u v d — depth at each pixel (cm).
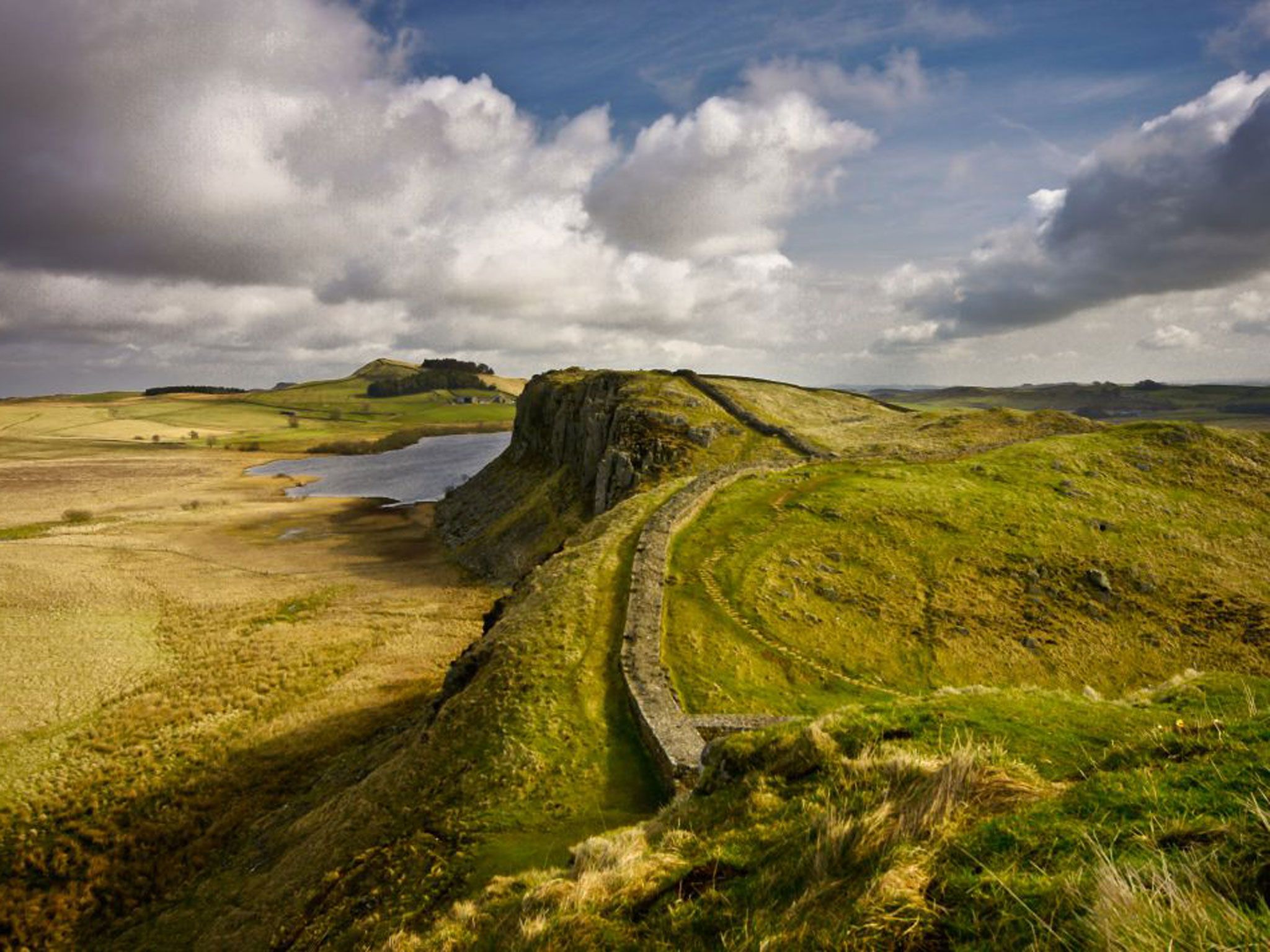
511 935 859
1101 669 3512
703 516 4822
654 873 821
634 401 9325
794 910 564
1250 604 4106
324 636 5700
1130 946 338
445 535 9956
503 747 2445
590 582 3769
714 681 2902
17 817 3291
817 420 9962
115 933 2639
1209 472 5978
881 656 3328
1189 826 484
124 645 5475
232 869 2802
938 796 678
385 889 1950
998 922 436
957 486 5381
